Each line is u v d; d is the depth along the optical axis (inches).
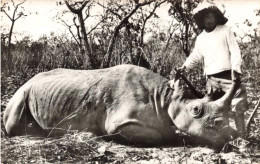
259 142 241.8
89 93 247.8
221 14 247.9
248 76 431.8
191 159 214.1
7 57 449.1
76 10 448.5
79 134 236.8
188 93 239.5
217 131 227.1
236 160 213.2
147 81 248.4
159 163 205.9
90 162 208.7
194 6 446.3
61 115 251.1
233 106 236.1
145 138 236.4
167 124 243.6
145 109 238.4
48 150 218.2
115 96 244.1
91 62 441.7
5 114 262.4
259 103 258.7
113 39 434.9
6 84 400.8
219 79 245.0
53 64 449.4
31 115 261.1
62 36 481.1
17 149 221.8
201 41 256.1
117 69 256.2
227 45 244.2
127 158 214.4
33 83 263.4
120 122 234.5
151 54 431.2
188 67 263.6
